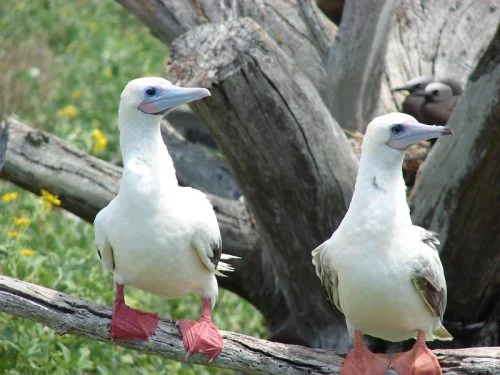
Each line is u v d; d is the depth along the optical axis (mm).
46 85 21547
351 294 8898
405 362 9008
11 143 12383
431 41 16422
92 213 12359
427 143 13359
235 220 12531
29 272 12156
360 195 8867
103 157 18047
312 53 14727
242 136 11008
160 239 8953
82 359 11773
